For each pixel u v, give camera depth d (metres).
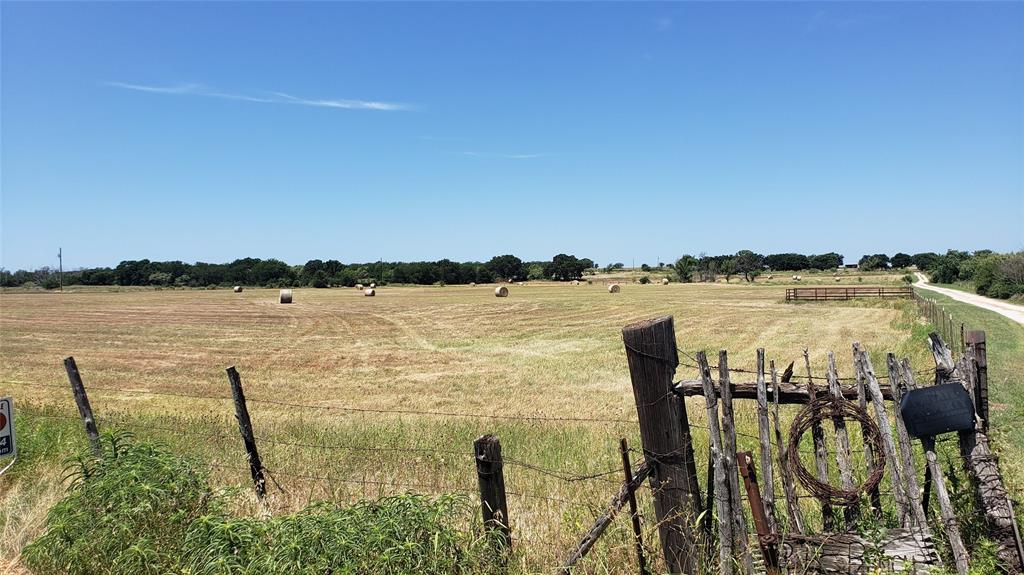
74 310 58.34
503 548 4.66
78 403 7.29
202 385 20.38
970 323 29.25
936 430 4.45
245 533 4.58
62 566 4.98
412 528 4.45
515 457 8.69
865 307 48.28
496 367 23.42
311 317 48.66
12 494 7.04
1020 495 5.07
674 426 4.74
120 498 5.20
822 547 4.35
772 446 8.20
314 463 8.36
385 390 19.09
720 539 4.46
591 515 5.35
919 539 4.39
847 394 4.90
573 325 39.06
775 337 29.95
